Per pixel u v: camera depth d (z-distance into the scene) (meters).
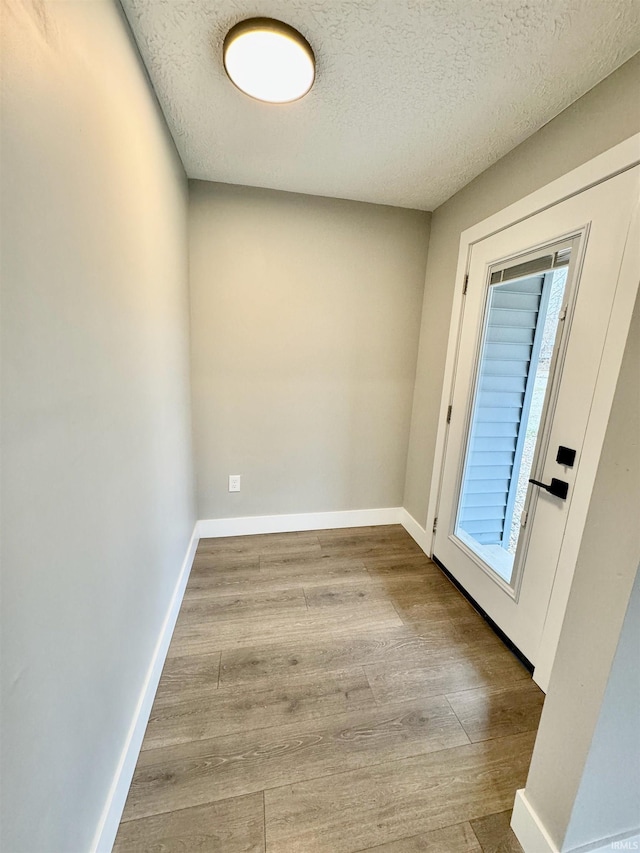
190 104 1.38
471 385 1.92
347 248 2.27
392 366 2.51
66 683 0.70
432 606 1.88
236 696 1.34
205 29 1.06
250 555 2.29
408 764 1.13
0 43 0.51
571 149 1.32
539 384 1.49
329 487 2.62
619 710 0.75
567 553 1.31
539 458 1.46
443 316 2.18
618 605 0.71
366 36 1.06
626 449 0.69
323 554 2.33
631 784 0.84
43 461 0.63
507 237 1.64
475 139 1.55
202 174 1.95
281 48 1.07
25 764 0.57
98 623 0.86
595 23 1.00
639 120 1.08
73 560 0.74
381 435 2.61
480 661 1.54
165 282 1.52
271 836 0.95
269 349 2.30
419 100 1.33
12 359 0.54
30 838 0.58
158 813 0.98
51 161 0.65
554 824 0.86
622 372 0.69
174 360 1.71
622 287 1.12
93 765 0.83
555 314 1.40
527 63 1.14
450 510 2.11
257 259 2.17
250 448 2.43
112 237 0.94
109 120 0.91
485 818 1.00
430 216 2.33
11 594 0.54
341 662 1.51
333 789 1.06
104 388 0.89
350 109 1.39
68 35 0.70
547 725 0.88
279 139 1.61
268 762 1.12
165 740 1.18
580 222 1.27
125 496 1.04
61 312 0.69
